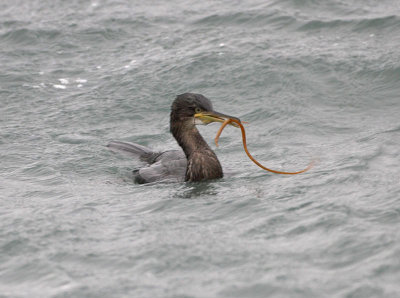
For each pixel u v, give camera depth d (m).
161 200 10.96
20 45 20.75
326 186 10.94
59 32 21.41
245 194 10.98
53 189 11.91
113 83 18.00
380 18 19.97
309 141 14.13
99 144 14.77
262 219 9.66
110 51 20.12
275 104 16.22
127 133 15.50
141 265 8.33
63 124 15.87
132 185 12.23
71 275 8.15
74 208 10.62
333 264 8.02
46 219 10.04
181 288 7.69
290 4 22.00
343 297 7.27
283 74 17.42
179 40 20.27
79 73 18.80
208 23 21.34
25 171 13.06
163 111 16.55
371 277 7.62
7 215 10.30
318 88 16.72
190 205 10.61
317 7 21.62
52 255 8.73
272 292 7.48
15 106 16.92
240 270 8.05
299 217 9.59
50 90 17.84
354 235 8.73
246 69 17.81
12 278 8.18
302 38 19.50
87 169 13.30
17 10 23.77
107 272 8.19
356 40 19.02
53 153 14.14
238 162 13.35
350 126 14.72
